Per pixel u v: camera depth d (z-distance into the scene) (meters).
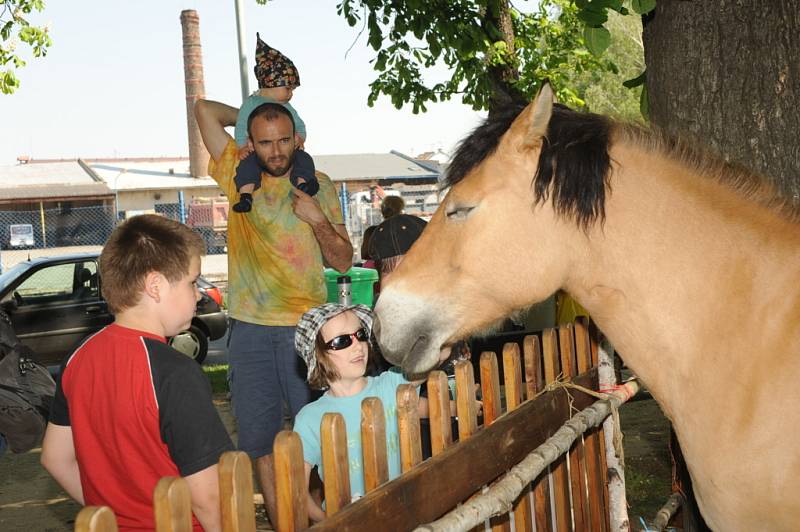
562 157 2.05
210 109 3.78
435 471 1.83
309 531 1.43
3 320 3.22
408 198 30.88
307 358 2.44
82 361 1.83
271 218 3.41
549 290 2.17
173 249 1.88
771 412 1.85
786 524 1.87
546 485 2.58
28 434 3.13
